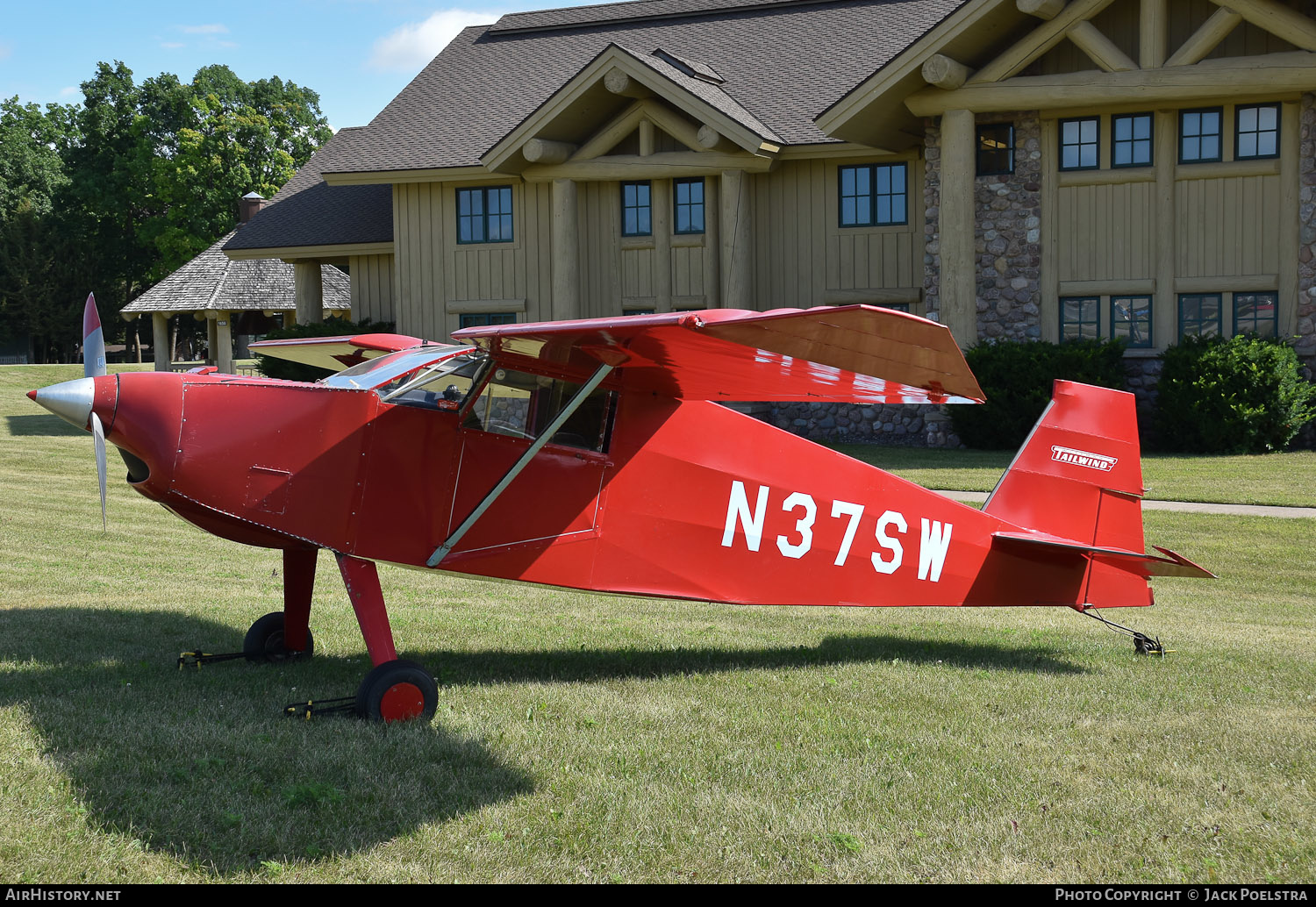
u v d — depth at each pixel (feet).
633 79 65.36
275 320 127.65
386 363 18.17
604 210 70.95
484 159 68.28
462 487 17.84
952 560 21.91
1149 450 58.39
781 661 22.27
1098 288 59.52
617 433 18.97
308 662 20.53
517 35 89.92
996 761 15.71
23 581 28.89
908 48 56.75
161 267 198.49
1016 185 60.34
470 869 11.94
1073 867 12.35
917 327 12.87
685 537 19.67
